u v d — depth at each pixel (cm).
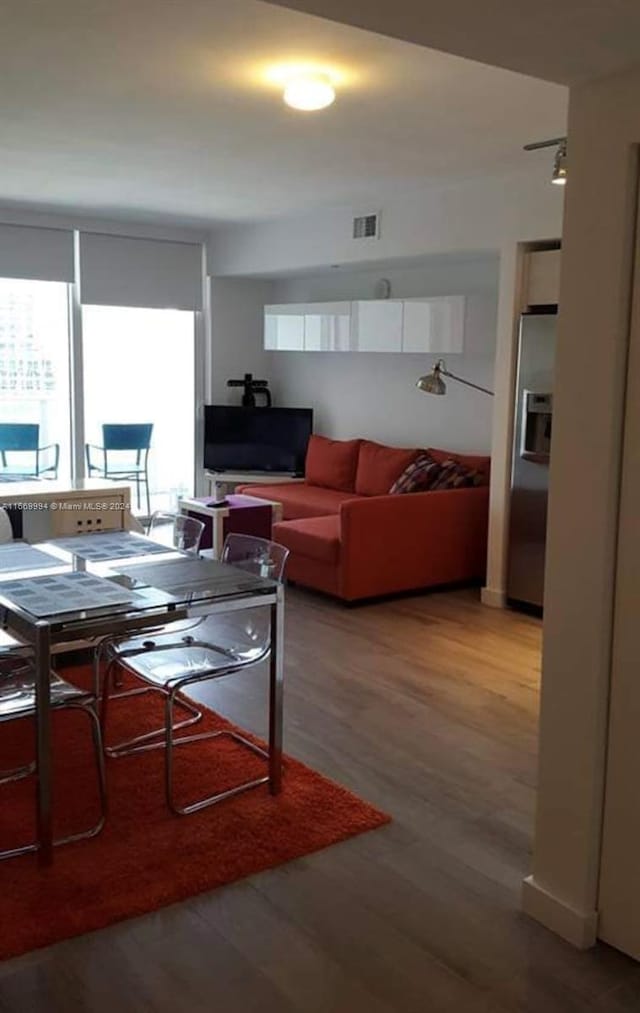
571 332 230
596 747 234
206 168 534
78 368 760
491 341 643
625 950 235
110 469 802
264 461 795
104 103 402
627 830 232
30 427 755
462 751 356
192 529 412
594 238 222
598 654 231
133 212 699
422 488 615
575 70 213
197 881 264
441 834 295
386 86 369
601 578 228
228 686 423
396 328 642
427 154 488
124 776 329
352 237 656
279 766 316
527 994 221
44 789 267
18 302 735
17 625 274
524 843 290
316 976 226
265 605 303
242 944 238
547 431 523
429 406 696
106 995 218
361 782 329
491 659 465
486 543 615
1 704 281
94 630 271
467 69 347
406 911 253
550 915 246
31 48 332
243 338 840
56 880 263
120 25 308
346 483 712
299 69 351
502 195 539
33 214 704
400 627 521
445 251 584
